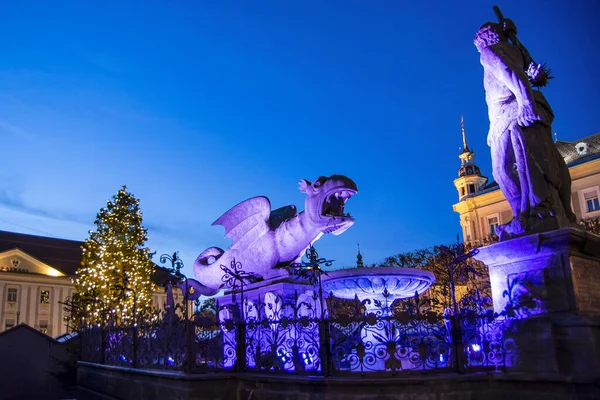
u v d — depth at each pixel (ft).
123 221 97.04
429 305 21.08
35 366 46.29
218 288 30.22
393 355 17.17
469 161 163.32
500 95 19.75
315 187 26.18
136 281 84.84
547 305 16.72
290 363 21.07
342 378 17.04
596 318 15.94
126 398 27.09
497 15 20.40
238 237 28.99
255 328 20.97
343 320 17.80
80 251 197.16
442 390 16.38
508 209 130.41
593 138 123.13
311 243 27.20
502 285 18.28
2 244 181.78
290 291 25.02
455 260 22.66
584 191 118.21
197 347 21.01
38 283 172.24
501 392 16.57
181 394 20.17
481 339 17.98
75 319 55.83
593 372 15.11
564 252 16.63
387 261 70.59
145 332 26.17
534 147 18.54
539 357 16.35
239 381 20.38
